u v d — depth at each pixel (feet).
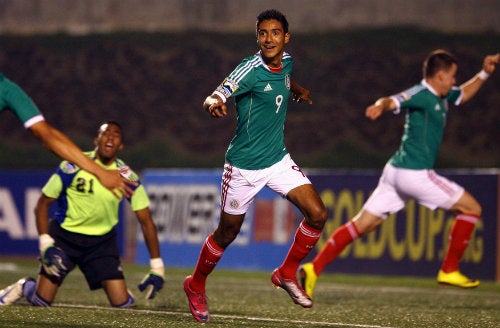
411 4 258.16
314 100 242.58
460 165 223.51
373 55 249.34
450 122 233.96
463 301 91.76
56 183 70.44
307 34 258.57
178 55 257.75
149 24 271.90
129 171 73.26
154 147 238.68
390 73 246.06
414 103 79.46
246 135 58.18
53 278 73.15
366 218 82.64
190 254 144.77
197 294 62.64
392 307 82.89
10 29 276.82
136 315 67.36
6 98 48.98
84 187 71.51
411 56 248.11
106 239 74.64
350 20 261.03
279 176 58.85
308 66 249.75
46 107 254.47
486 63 84.58
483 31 251.80
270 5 264.31
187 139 240.73
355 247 131.13
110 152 71.46
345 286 111.55
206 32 263.29
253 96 57.00
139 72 256.32
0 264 145.28
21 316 64.85
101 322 61.93
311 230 59.31
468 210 81.61
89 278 74.95
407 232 126.72
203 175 145.79
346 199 129.90
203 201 145.07
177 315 68.23
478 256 121.19
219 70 253.85
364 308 81.10
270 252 137.90
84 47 264.11
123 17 273.95
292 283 61.16
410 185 81.66
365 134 234.79
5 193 156.97
